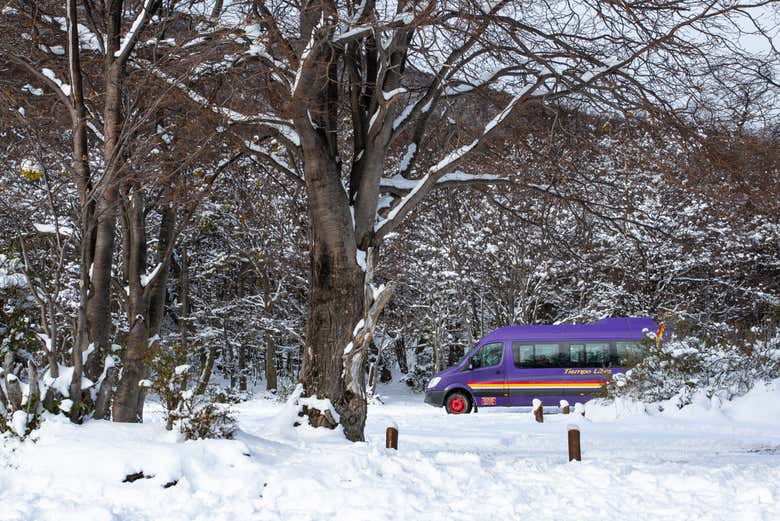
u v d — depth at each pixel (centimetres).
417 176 1586
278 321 3519
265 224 2998
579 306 3428
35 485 754
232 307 3812
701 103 1238
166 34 1234
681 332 2019
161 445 815
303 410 1193
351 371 1198
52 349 909
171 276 4041
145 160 1029
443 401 2572
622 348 2503
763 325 2062
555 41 1173
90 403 937
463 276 3228
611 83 1184
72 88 1010
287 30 1158
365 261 1243
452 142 1548
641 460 1067
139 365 1134
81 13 1205
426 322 3844
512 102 1241
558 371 2517
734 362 1902
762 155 1217
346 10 1118
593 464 938
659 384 1912
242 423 1741
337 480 794
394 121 1291
